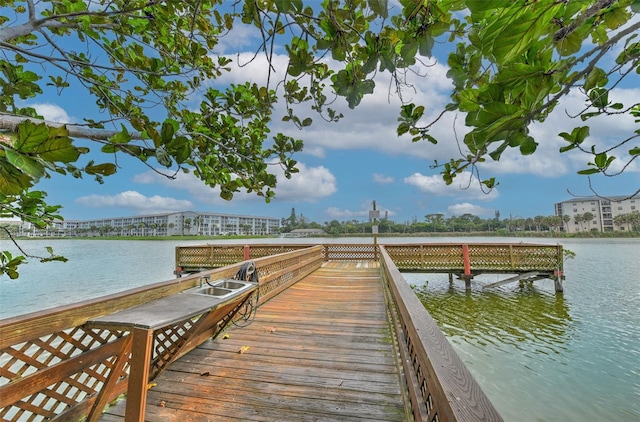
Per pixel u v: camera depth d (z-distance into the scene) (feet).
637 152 3.51
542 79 2.28
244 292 9.53
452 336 21.91
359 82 3.75
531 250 33.78
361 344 11.10
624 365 16.57
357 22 3.59
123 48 7.82
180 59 7.79
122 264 63.00
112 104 7.12
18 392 5.06
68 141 2.88
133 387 5.53
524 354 18.37
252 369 9.23
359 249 37.19
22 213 7.29
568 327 23.03
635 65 3.10
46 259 7.70
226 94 8.04
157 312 6.59
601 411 12.73
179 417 7.02
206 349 10.67
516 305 29.66
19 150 2.80
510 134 2.60
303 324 13.39
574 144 3.65
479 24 3.10
